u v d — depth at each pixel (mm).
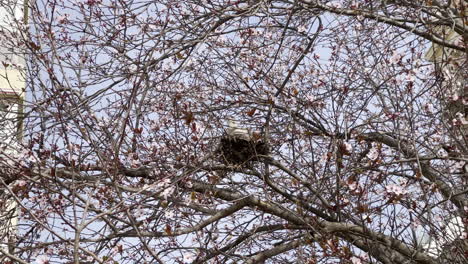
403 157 10656
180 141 10539
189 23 10164
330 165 10227
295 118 10984
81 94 9844
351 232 10008
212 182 10312
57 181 8898
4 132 10945
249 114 10242
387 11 10914
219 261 10188
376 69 10773
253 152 10430
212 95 11125
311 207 10477
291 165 11094
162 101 10906
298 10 10883
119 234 9336
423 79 10656
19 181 9586
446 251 9930
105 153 9922
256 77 11438
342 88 11000
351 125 10734
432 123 11234
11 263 9430
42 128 9758
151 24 10750
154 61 9500
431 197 10578
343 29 11195
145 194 9758
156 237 9703
